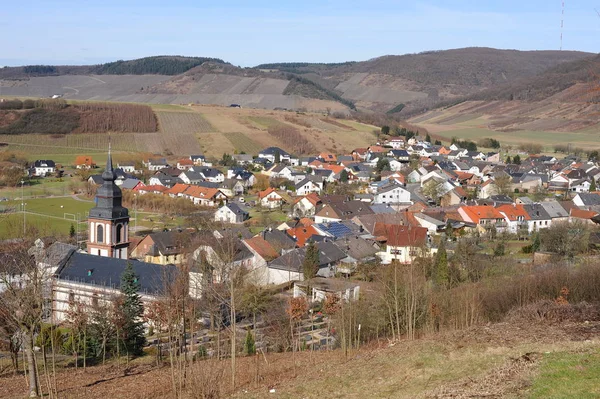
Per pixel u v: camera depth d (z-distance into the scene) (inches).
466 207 5777.6
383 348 2071.9
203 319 2974.9
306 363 2140.7
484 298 2746.1
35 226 4766.2
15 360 2374.5
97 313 2618.1
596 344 1579.7
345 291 2955.2
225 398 1756.9
